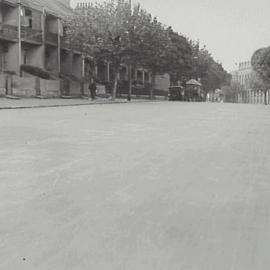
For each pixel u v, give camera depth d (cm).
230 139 1347
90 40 4412
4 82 3828
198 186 738
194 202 641
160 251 458
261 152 1106
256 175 834
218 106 3778
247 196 680
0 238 489
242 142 1284
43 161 921
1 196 653
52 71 5141
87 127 1583
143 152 1060
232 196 679
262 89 9125
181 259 439
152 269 414
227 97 13625
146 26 4681
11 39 4456
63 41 5338
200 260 437
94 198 651
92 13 4466
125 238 493
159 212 590
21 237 493
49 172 817
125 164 907
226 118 2231
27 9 4725
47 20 5269
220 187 735
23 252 452
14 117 1969
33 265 421
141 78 7988
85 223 541
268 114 2686
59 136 1312
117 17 4441
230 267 423
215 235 508
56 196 657
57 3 5947
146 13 4816
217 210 605
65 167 864
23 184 725
